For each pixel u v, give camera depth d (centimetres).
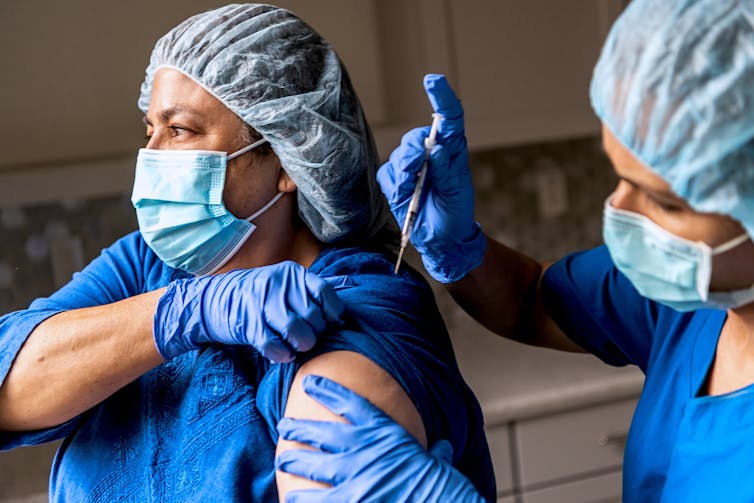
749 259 91
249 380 114
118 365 107
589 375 251
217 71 115
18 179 218
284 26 120
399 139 247
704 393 112
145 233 122
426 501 90
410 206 111
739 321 107
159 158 118
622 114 87
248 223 120
